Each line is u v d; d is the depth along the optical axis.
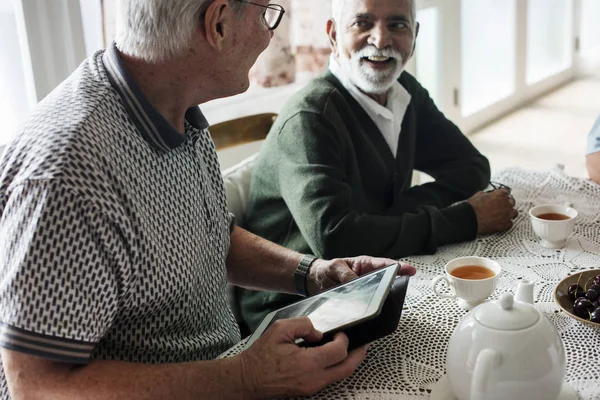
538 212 1.60
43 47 2.07
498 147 4.19
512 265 1.47
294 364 1.06
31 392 1.00
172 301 1.16
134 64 1.12
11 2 2.05
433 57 3.87
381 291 1.14
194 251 1.21
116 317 1.11
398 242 1.58
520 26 4.77
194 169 1.24
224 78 1.17
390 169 1.88
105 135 1.06
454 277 1.29
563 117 4.67
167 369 1.04
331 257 1.62
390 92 1.90
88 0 2.18
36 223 0.96
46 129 1.03
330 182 1.65
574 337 1.18
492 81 4.69
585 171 3.75
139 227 1.07
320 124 1.72
